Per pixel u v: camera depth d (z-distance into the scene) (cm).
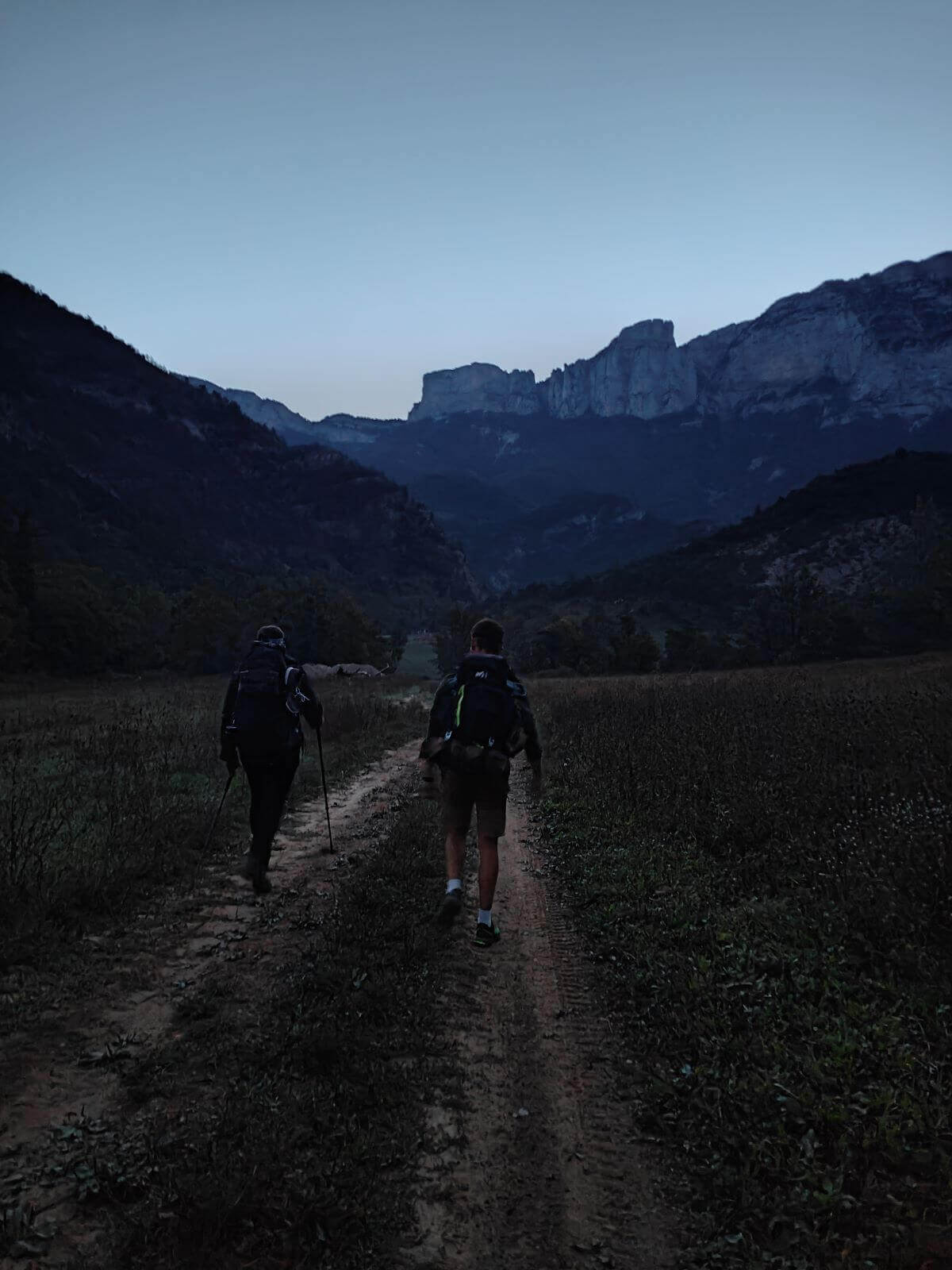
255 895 542
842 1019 351
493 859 431
